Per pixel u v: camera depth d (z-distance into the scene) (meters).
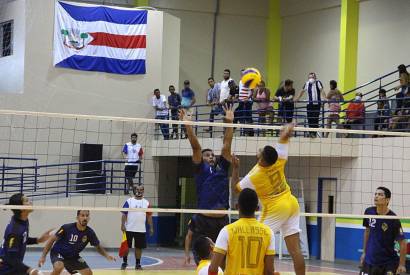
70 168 26.39
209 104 25.23
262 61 32.88
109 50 27.67
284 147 9.87
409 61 26.41
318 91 24.02
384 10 27.59
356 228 22.86
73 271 13.22
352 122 23.72
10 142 25.91
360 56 28.59
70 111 27.02
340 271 19.97
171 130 27.19
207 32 32.41
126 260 19.14
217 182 10.43
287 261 22.83
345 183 23.25
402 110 21.81
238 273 7.96
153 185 27.48
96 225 25.30
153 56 28.30
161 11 28.83
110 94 27.58
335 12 29.83
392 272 11.31
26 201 11.38
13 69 27.19
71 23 27.23
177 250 25.81
